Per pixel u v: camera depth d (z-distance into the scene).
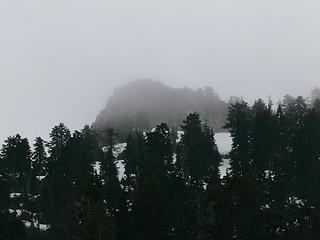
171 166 71.50
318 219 44.56
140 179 54.81
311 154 76.50
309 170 73.56
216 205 42.06
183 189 65.81
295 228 43.81
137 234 44.62
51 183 75.00
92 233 44.47
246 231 40.66
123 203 48.41
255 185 44.50
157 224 44.25
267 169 82.00
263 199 60.28
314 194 70.44
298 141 78.44
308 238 43.06
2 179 59.94
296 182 73.50
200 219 45.00
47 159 79.44
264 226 41.59
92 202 48.31
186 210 51.78
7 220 56.41
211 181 48.12
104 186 55.22
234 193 41.62
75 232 48.44
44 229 69.56
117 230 46.84
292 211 46.31
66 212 51.56
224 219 41.34
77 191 50.25
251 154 84.94
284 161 70.62
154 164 58.59
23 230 56.84
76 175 54.38
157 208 44.66
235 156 62.69
